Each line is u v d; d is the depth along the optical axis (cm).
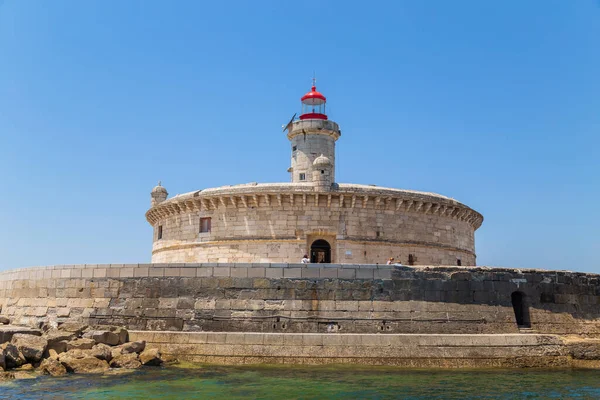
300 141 5194
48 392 2036
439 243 4559
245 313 2758
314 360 2592
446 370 2561
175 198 4684
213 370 2456
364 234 4250
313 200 4241
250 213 4303
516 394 2102
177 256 4631
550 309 3048
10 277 3350
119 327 2767
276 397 1989
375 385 2211
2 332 2619
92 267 2983
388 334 2675
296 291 2777
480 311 2877
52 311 2998
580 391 2166
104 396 1984
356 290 2789
